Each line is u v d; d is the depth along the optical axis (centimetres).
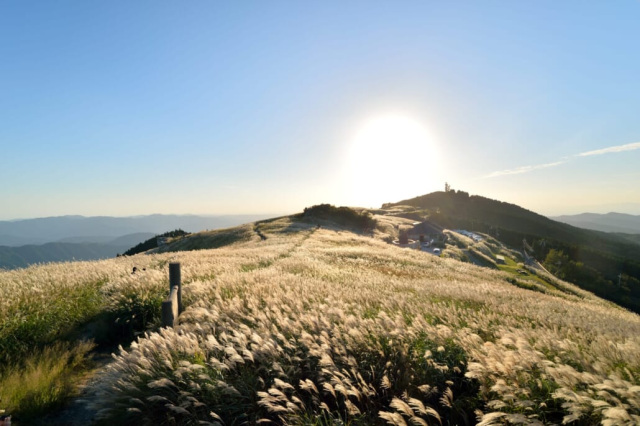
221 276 1170
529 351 469
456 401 446
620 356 521
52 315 845
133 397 478
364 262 2538
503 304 1109
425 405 458
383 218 11344
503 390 396
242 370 525
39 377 552
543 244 12681
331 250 3105
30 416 478
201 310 733
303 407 440
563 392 376
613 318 1409
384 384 462
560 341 544
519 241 13388
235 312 734
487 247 8662
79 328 845
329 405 480
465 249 7806
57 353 670
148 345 562
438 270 2647
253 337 538
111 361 696
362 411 459
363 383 452
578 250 12544
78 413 501
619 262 11831
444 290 1273
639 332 913
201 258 2025
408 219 11981
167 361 498
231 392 449
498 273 3412
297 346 553
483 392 431
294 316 666
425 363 519
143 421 458
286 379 492
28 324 760
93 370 654
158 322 822
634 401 346
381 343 562
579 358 484
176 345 556
